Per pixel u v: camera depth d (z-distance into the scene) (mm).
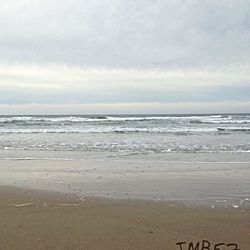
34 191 8656
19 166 12758
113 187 9141
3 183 9703
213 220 6129
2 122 45406
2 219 6117
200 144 20062
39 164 13195
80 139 23953
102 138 24766
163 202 7570
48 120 48688
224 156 15172
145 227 5711
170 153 16203
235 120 49844
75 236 5238
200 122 46906
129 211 6781
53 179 10289
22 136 27188
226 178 10320
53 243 4945
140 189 8906
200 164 13023
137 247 4812
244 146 18922
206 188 9000
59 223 5906
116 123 45406
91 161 13891
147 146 19078
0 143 21156
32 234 5312
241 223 5934
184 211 6785
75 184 9555
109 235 5297
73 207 7074
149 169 11992
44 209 6879
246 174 10977
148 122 46938
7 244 4887
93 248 4773
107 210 6859
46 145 19906
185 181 9914
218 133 29453
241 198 7945
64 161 13938
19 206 7125
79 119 50344
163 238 5164
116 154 15945
